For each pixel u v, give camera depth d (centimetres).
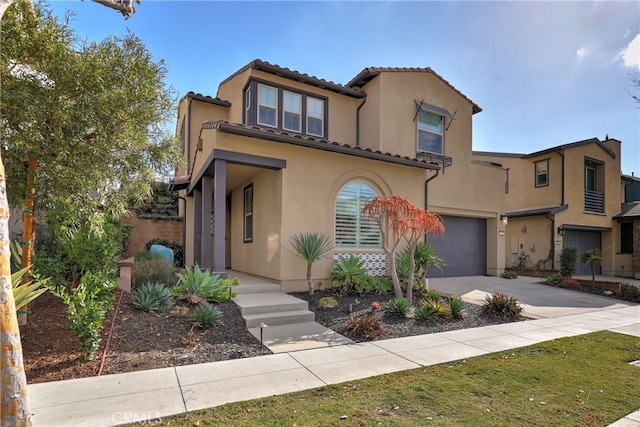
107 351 518
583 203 1886
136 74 548
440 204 1381
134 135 573
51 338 538
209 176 1041
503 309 847
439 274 1420
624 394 419
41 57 484
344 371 478
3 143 479
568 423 350
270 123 1237
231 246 1381
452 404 385
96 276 577
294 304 758
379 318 762
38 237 732
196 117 1415
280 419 346
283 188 933
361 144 1416
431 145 1424
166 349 545
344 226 1048
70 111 505
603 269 2014
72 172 519
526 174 2000
